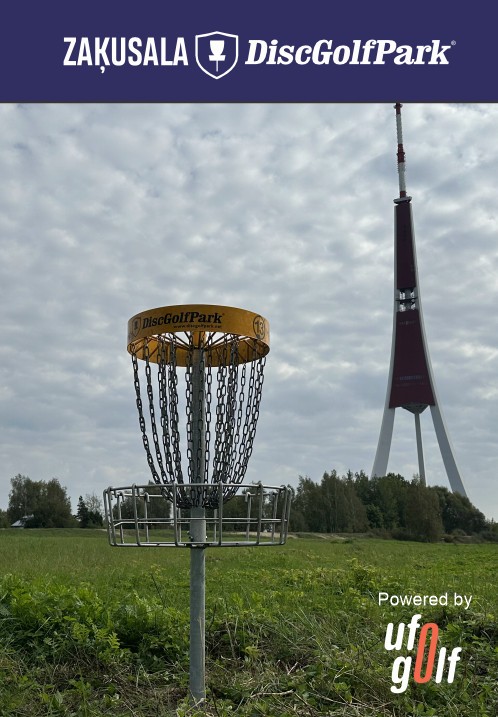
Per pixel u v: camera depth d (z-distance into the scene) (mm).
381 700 4730
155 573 13375
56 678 5215
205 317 4094
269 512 4750
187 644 5859
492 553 28250
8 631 6008
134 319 4328
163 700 4715
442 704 4738
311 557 21188
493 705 4625
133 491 4102
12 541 31203
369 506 65938
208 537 5070
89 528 58562
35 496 61125
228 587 10984
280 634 6066
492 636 6453
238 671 5406
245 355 4719
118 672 5230
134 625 6113
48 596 6453
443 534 63562
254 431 4500
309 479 62938
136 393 4414
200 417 4227
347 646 5859
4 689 4770
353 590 9312
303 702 4457
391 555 25953
